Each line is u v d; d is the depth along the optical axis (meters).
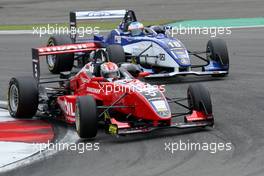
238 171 34.62
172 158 37.53
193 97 43.72
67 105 45.84
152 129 41.28
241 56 76.56
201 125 42.56
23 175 35.59
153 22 110.31
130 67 46.50
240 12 118.38
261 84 59.50
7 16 126.81
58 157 38.78
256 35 92.88
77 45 55.12
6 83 65.25
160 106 41.41
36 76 52.53
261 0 133.38
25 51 86.69
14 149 40.72
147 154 38.56
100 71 46.19
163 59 61.41
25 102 48.09
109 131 41.66
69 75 52.34
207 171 34.81
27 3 143.38
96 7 132.38
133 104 42.53
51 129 45.84
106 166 36.66
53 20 118.25
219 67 62.41
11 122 48.28
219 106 51.00
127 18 70.19
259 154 37.53
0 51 87.56
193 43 88.19
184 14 119.00
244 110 49.22
